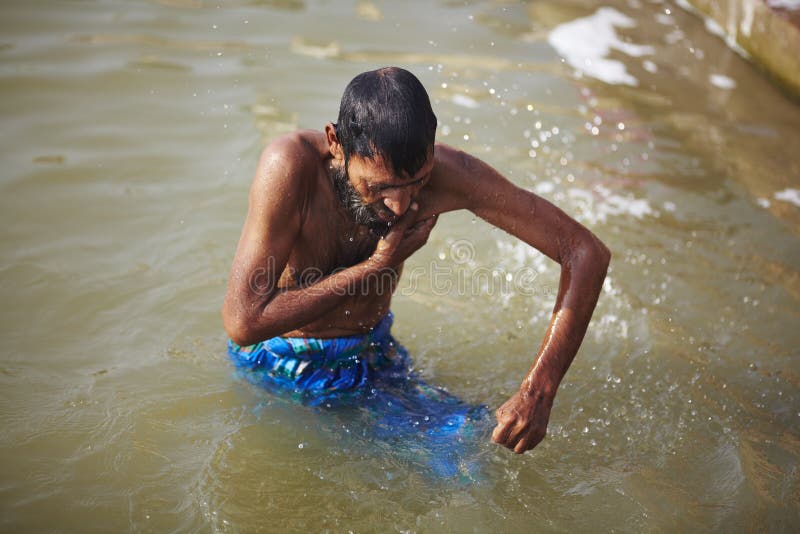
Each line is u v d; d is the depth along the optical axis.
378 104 2.34
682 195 4.71
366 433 2.97
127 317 3.61
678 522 2.73
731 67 6.32
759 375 3.47
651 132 5.33
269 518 2.69
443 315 3.79
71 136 4.80
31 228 4.09
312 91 5.36
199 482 2.80
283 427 3.03
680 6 7.29
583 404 3.28
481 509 2.76
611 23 6.81
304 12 6.45
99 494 2.74
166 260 3.96
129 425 3.02
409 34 6.24
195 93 5.28
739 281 4.05
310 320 2.66
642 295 3.93
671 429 3.16
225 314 2.67
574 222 2.81
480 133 5.06
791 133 5.46
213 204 4.35
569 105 5.52
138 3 6.39
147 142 4.80
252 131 4.91
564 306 2.76
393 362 3.20
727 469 2.96
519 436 2.62
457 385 3.35
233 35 6.02
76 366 3.31
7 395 3.13
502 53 6.10
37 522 2.62
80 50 5.66
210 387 3.22
